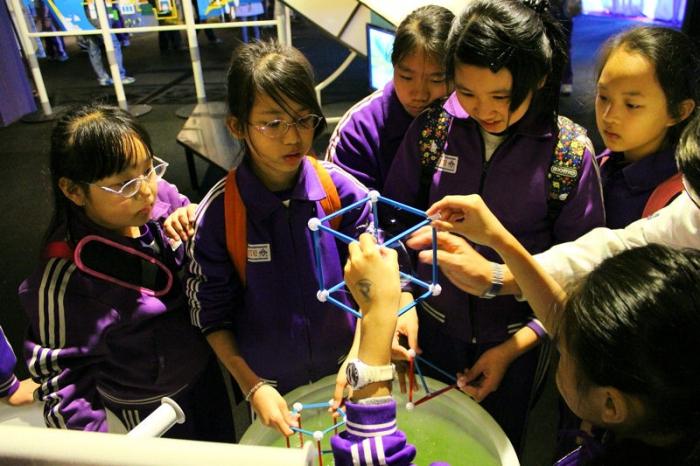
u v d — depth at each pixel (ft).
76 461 1.38
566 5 11.66
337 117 13.35
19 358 6.78
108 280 3.65
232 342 3.89
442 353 4.53
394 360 3.91
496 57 3.12
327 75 16.72
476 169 3.83
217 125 10.84
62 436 1.42
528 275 3.32
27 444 1.40
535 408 5.93
